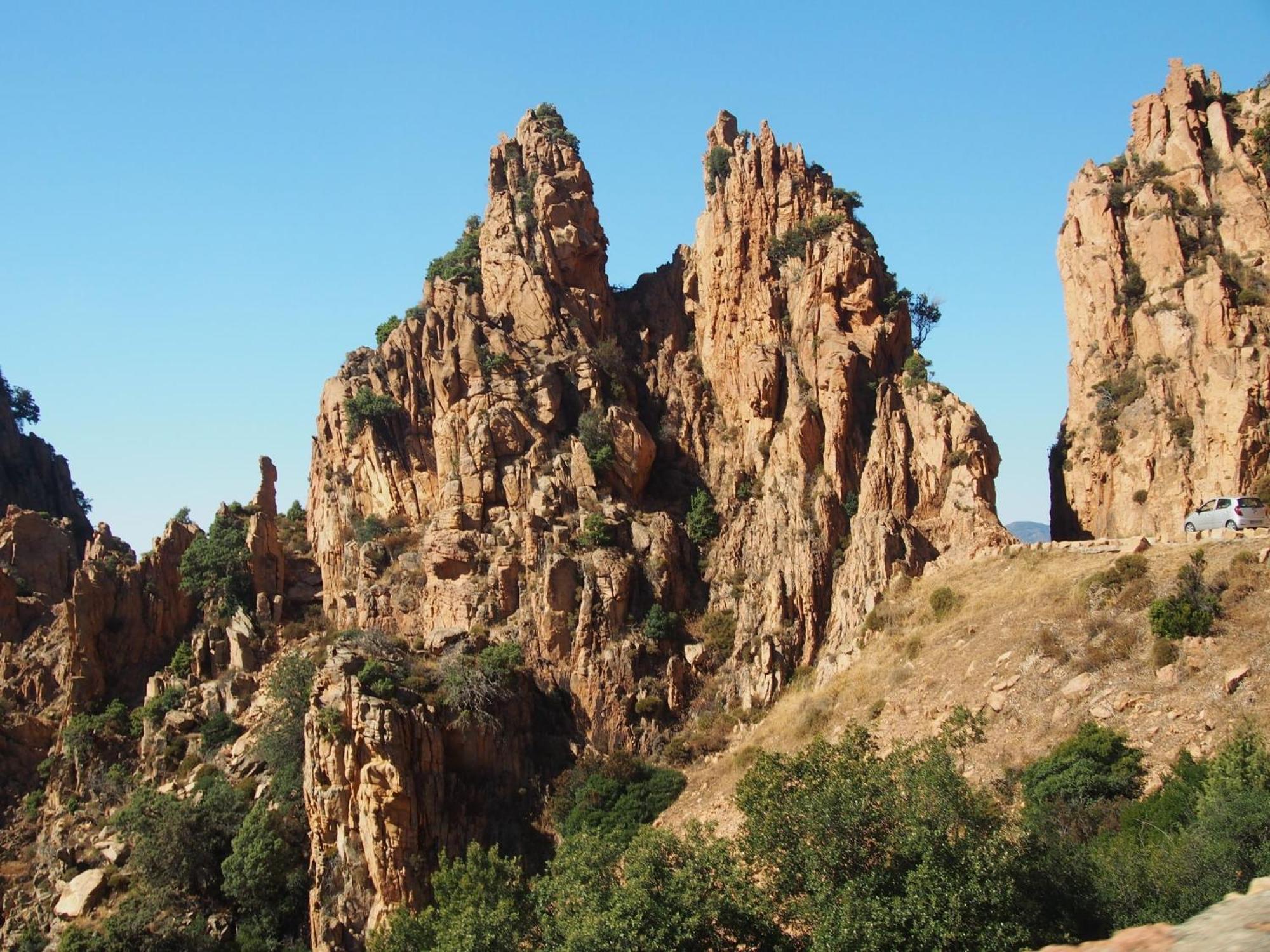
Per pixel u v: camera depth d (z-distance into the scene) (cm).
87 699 10781
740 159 11025
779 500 9694
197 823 8644
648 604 9469
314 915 7656
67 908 8756
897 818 4788
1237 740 5294
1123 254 9475
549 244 11131
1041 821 5428
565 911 5297
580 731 8931
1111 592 6975
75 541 13338
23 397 14612
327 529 10931
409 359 10738
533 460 9944
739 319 10744
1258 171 9188
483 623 9269
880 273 10412
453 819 8056
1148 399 8838
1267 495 7944
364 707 7888
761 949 4950
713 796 7944
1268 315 8556
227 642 10888
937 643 7681
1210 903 4472
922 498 9150
